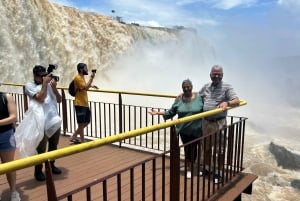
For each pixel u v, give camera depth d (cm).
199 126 491
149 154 607
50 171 215
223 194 429
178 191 340
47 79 425
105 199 256
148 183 461
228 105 441
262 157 1318
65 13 2300
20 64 1758
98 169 518
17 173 490
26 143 421
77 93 629
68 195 225
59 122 455
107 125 1313
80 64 623
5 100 351
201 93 501
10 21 1722
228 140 459
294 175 1179
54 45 2080
